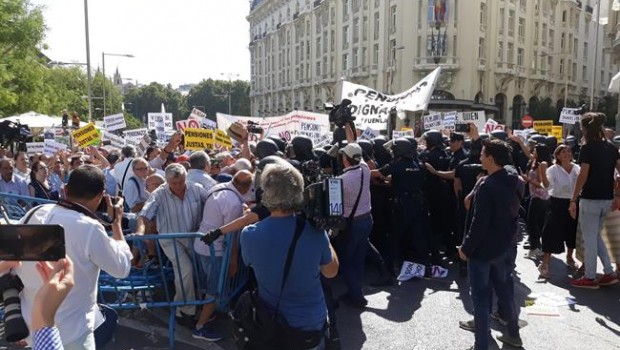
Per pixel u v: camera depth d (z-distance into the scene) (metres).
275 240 2.58
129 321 4.92
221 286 4.36
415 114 43.25
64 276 1.92
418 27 48.09
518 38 52.91
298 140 5.76
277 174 2.61
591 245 5.76
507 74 50.97
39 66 21.53
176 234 4.01
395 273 6.59
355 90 11.29
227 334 4.61
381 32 52.16
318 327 2.67
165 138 14.80
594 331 4.68
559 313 5.11
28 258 1.73
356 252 5.31
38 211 2.64
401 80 49.72
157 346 4.38
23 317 2.33
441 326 4.83
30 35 18.62
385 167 6.42
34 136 19.14
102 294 4.67
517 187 4.05
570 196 6.07
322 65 65.06
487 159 4.01
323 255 2.69
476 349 4.13
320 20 65.62
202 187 4.84
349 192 5.13
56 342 1.84
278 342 2.60
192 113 12.88
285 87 78.69
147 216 4.47
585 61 67.00
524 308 5.27
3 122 12.71
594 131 5.50
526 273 6.55
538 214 7.29
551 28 58.47
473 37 47.59
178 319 4.84
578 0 63.19
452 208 7.27
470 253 4.00
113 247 2.68
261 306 2.63
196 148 9.45
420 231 6.37
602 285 5.92
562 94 61.78
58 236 1.73
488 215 3.92
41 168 7.96
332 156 6.08
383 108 11.01
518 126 55.00
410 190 6.30
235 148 10.27
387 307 5.36
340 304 5.45
